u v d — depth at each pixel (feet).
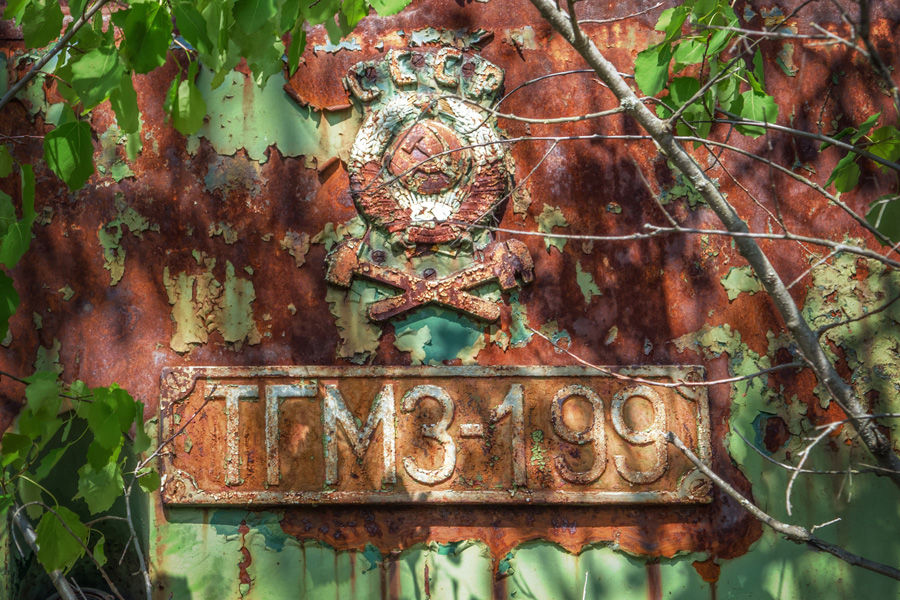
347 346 12.29
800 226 12.76
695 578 11.87
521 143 12.77
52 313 12.34
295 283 12.42
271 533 11.85
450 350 12.33
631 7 12.98
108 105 12.75
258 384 12.12
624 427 12.07
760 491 12.07
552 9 8.53
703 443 12.03
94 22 8.64
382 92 12.69
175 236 12.50
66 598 9.73
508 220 12.59
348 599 11.70
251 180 12.60
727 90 9.64
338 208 12.56
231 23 8.55
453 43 12.85
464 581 11.76
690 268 12.59
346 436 11.99
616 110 8.43
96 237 12.50
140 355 12.26
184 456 11.91
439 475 11.87
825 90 13.00
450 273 12.46
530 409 12.14
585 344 12.36
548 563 11.85
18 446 8.63
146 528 11.86
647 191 12.69
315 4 9.04
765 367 12.37
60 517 9.11
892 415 8.00
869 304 12.59
